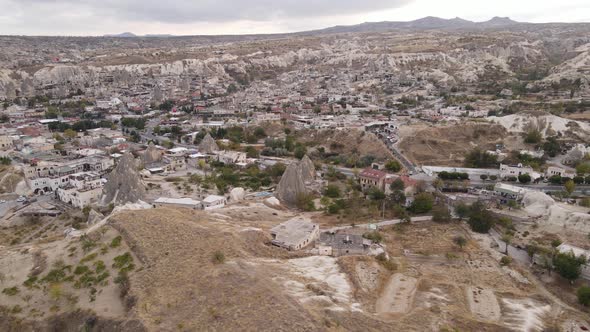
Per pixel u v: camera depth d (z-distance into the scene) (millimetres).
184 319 68812
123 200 161250
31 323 78750
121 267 87000
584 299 94438
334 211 148625
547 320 87438
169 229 98562
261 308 69375
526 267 113312
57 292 82688
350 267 97062
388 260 107062
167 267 83688
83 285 84312
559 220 137250
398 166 198250
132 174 166375
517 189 161875
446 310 82438
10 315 80812
